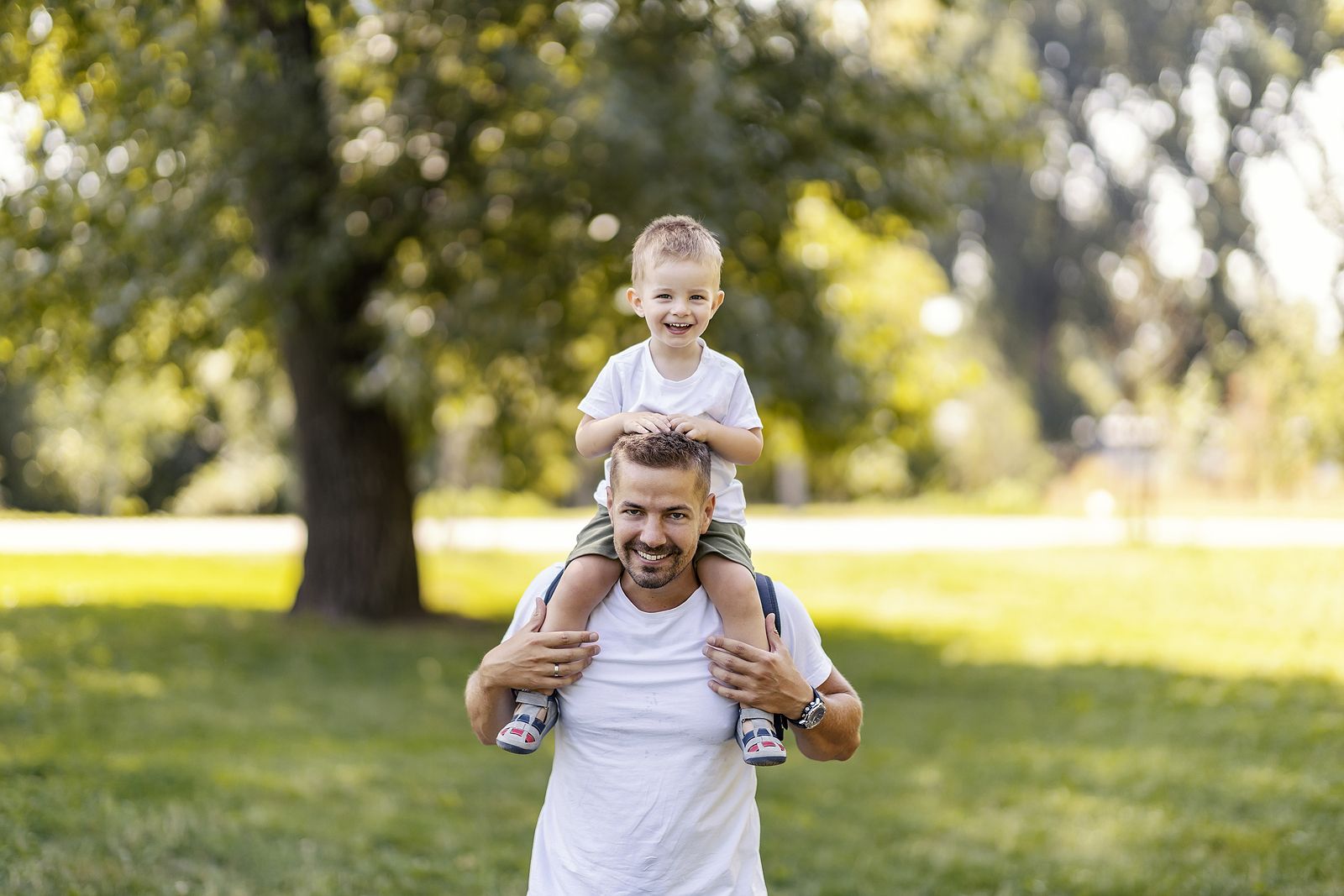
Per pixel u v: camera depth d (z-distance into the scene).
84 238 11.39
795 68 11.95
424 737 9.38
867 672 13.05
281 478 33.91
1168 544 22.72
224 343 14.68
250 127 10.81
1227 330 39.03
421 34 11.58
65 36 6.68
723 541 3.00
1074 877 6.28
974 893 6.16
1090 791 8.19
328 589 14.23
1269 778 8.03
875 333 14.81
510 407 13.66
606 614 2.96
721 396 3.19
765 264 12.01
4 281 11.69
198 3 8.16
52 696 9.29
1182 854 6.57
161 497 37.72
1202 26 38.16
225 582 18.47
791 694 2.87
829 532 27.61
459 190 11.88
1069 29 39.59
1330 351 31.67
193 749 8.11
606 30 11.30
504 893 5.73
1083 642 14.90
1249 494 34.03
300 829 6.36
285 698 10.41
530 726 2.91
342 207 11.64
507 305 11.48
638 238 3.28
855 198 12.34
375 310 12.52
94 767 7.03
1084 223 40.91
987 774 8.77
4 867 5.15
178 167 10.41
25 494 35.66
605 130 10.57
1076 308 41.81
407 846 6.38
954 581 20.06
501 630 14.16
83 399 26.72
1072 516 33.62
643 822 2.87
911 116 12.77
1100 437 40.16
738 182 11.32
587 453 3.20
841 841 7.06
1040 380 42.19
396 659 12.26
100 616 13.58
